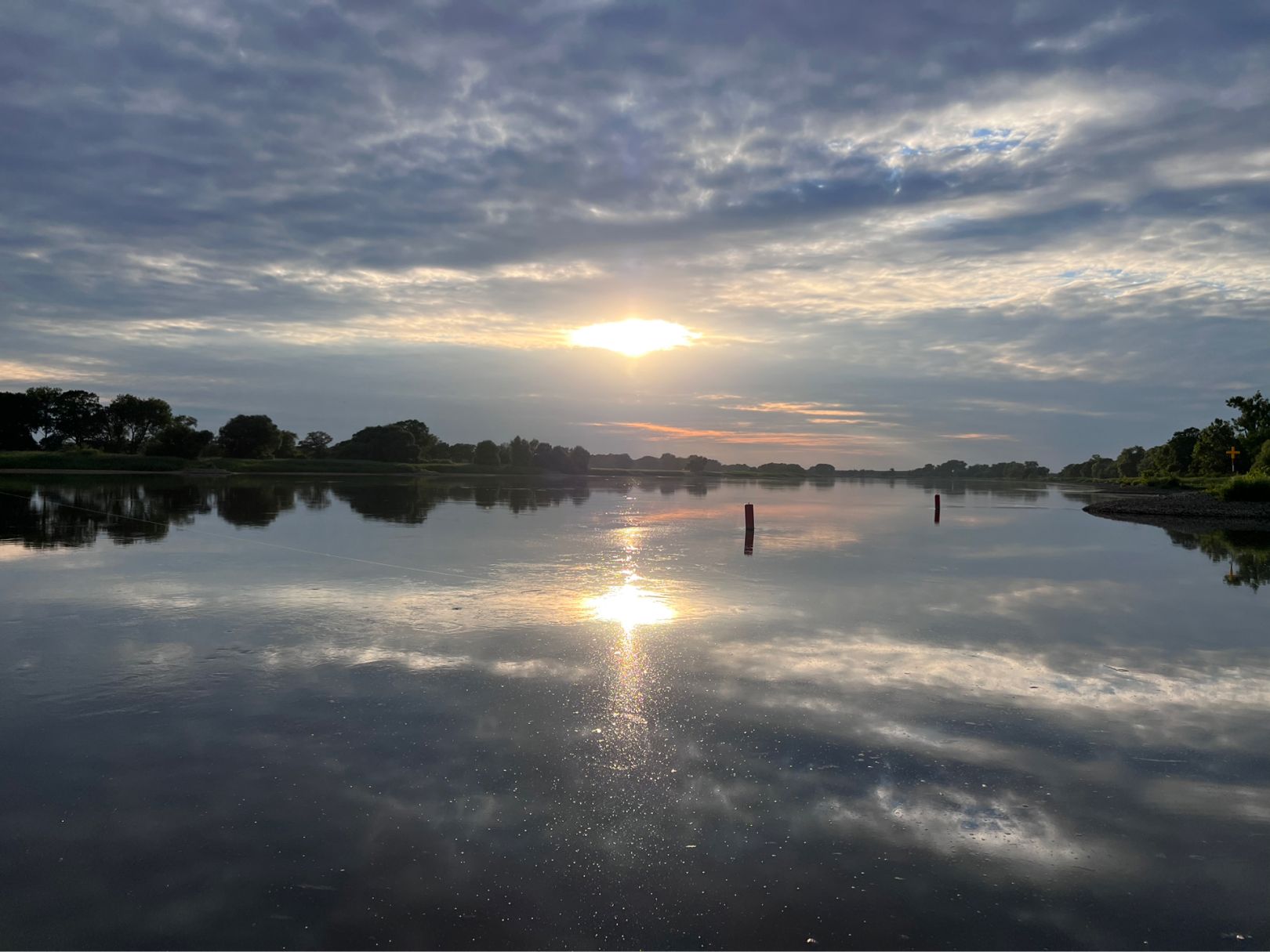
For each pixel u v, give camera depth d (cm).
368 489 4716
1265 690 745
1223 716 672
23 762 554
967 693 728
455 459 11925
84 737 602
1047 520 3123
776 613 1078
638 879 416
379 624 979
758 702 695
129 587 1218
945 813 495
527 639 912
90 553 1587
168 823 468
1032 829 476
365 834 458
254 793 508
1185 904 400
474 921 379
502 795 510
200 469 7269
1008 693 730
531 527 2314
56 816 475
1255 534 2495
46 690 713
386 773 539
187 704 678
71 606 1070
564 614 1046
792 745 598
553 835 459
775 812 492
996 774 552
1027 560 1717
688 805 498
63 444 8881
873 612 1093
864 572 1484
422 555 1631
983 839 463
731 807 497
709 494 5178
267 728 622
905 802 507
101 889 402
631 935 371
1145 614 1095
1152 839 465
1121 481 11794
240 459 8300
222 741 593
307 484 5275
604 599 1161
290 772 540
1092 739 618
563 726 632
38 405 8712
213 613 1035
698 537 2128
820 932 375
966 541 2142
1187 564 1672
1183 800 515
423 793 510
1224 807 506
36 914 381
